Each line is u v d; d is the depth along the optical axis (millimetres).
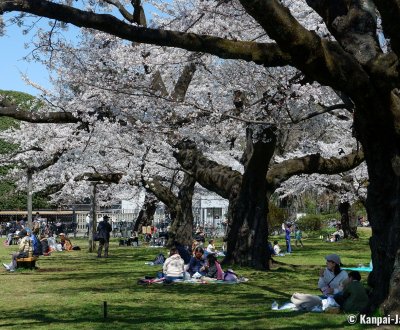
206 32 16344
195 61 18172
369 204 10430
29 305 12906
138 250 33875
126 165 28844
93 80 18203
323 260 26516
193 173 23188
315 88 18172
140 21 17812
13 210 59375
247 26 16375
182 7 20578
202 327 9805
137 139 22797
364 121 10086
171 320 10617
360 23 10055
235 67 19266
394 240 9695
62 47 17828
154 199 40656
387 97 9648
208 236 49375
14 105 19062
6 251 33250
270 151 21016
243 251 21609
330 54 9148
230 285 16594
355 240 45688
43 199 59750
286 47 8867
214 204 53094
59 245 34250
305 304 11633
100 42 18781
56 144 26297
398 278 9336
